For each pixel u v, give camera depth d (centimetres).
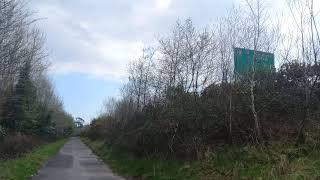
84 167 2900
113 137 4256
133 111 3350
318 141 1508
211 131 1989
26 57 2912
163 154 2280
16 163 2594
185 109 2200
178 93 2358
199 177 1670
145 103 3017
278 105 1836
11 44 2267
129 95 3619
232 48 2038
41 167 2817
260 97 1855
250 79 1870
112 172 2572
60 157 3950
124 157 2939
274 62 1917
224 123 1956
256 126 1717
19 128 4638
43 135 6588
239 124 1867
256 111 1830
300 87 1827
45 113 6731
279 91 1877
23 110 4609
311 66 1712
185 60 2505
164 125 2298
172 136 2219
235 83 1948
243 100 1894
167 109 2370
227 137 1945
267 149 1589
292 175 1257
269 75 1912
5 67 2341
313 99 1744
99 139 7056
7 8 2036
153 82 3844
